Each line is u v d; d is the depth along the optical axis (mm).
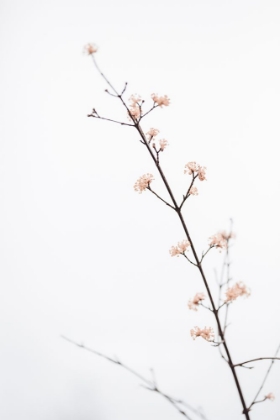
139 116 863
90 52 826
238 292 765
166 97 835
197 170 839
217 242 816
